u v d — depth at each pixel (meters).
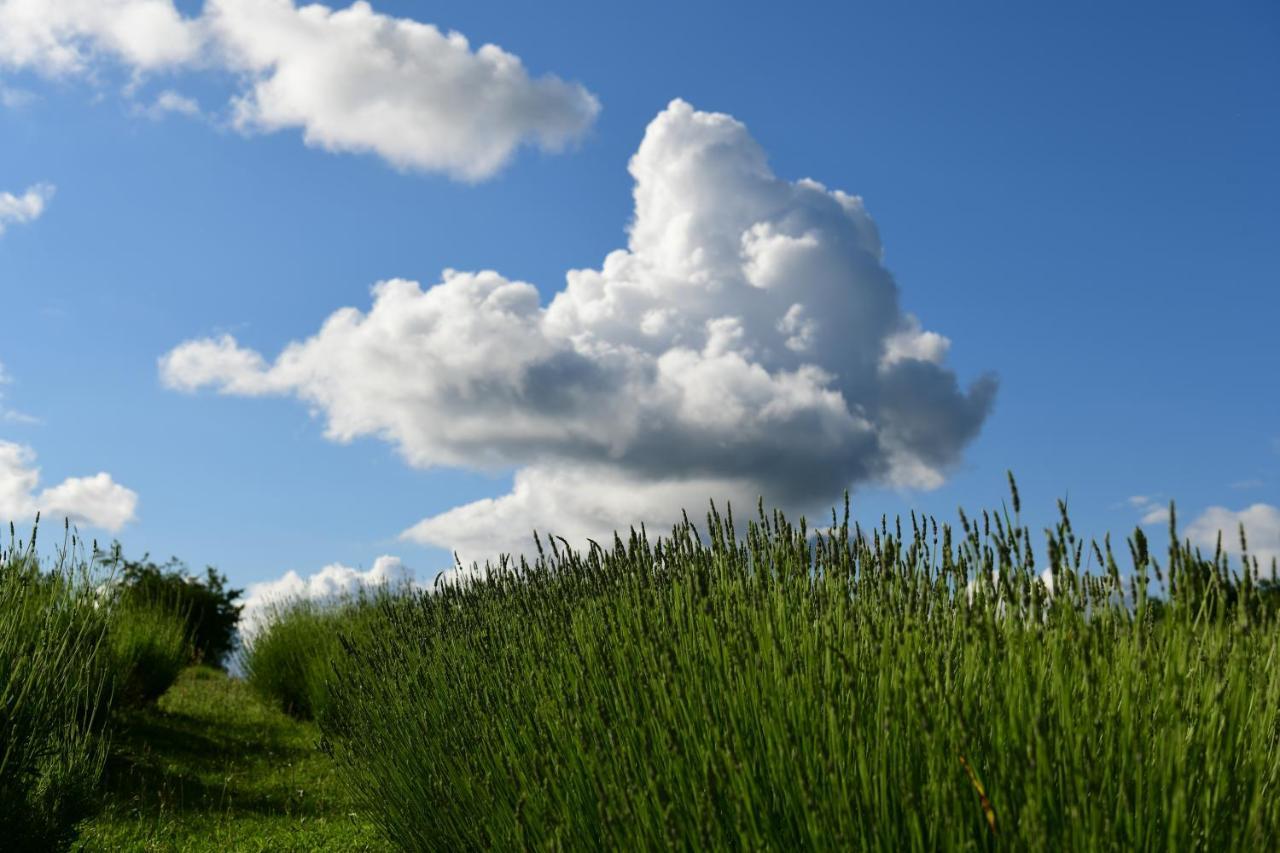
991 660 1.92
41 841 3.66
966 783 1.80
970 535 2.03
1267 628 2.07
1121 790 1.65
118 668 8.85
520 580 4.61
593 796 2.57
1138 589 1.87
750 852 1.88
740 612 2.55
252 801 7.27
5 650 3.92
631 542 3.57
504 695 3.57
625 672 2.78
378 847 5.48
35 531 4.28
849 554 2.67
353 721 5.43
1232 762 1.77
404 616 5.62
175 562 18.62
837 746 1.87
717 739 2.11
